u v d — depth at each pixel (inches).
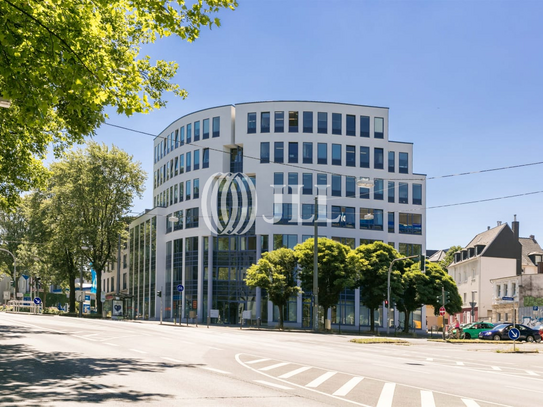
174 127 2974.9
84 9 451.5
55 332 1253.7
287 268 2135.8
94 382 484.7
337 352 978.1
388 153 2758.4
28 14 403.5
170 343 1031.0
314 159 2630.4
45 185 1023.0
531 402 451.2
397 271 2223.2
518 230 3176.7
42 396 408.2
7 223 3348.9
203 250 2699.3
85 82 445.4
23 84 446.0
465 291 3366.1
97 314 2628.0
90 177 2610.7
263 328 2102.6
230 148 2733.8
